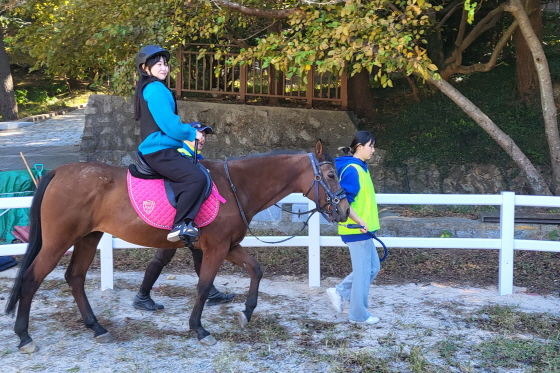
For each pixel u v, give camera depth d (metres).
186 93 11.94
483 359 4.08
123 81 7.84
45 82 26.45
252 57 7.36
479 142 9.92
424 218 8.21
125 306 5.27
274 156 4.50
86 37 8.45
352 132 10.34
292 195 6.03
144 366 3.97
